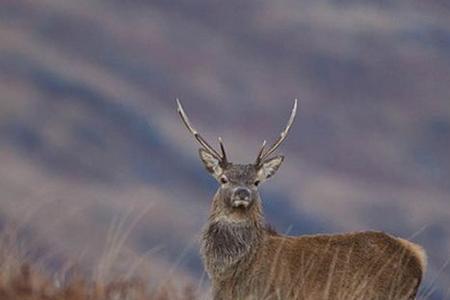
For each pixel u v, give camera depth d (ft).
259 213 111.96
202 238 111.96
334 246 111.55
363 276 110.42
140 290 83.82
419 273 112.57
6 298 79.82
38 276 82.43
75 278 82.69
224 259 110.63
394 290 111.04
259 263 110.63
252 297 110.22
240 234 110.52
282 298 109.91
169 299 85.92
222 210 111.04
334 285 110.01
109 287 82.84
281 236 112.37
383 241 112.27
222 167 112.68
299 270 110.32
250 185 111.34
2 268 82.64
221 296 111.24
